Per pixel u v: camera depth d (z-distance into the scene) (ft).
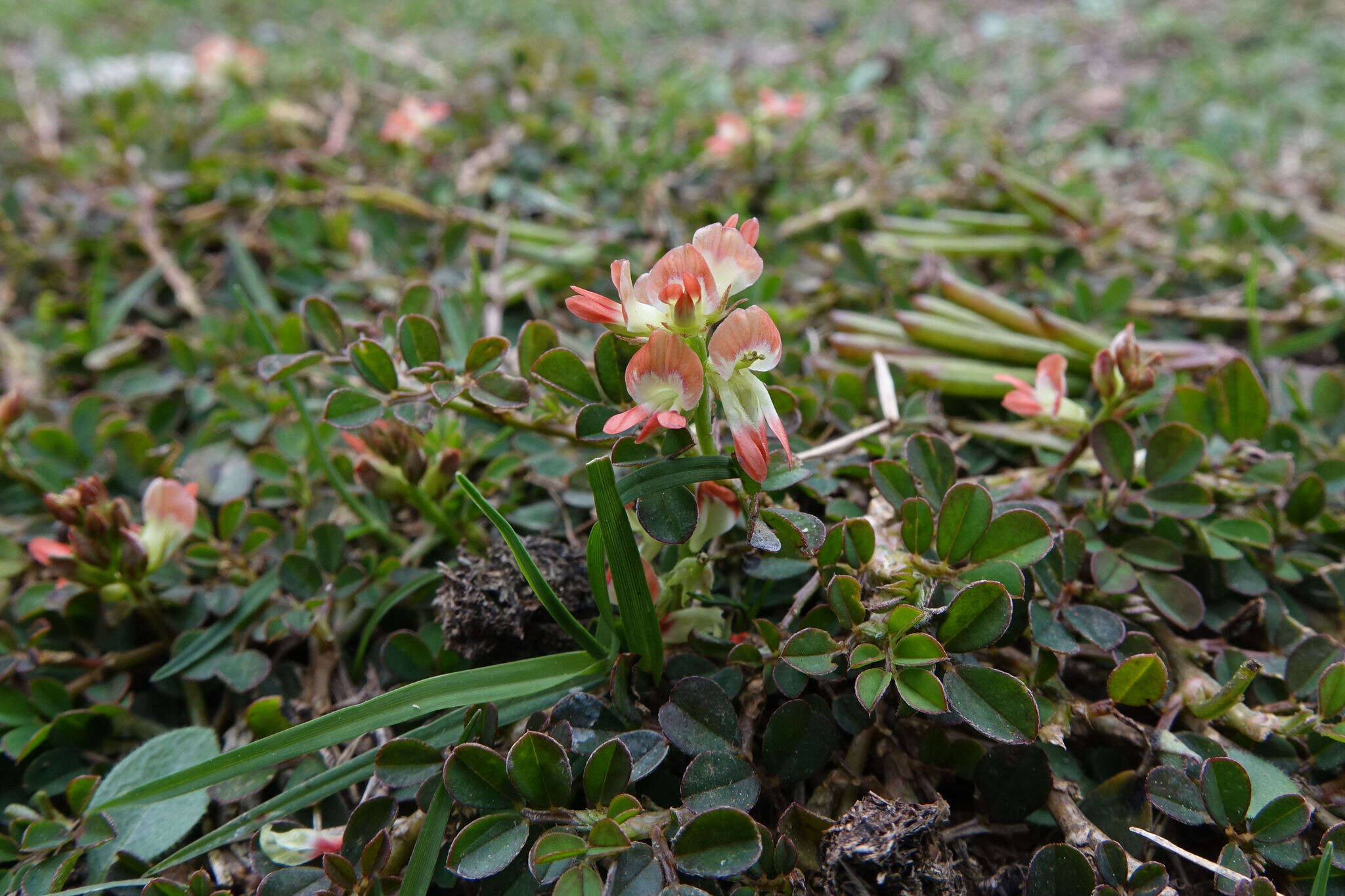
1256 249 0.83
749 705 0.46
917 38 1.64
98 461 0.62
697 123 1.11
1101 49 1.68
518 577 0.49
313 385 0.69
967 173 0.96
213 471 0.63
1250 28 1.76
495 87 1.21
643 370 0.40
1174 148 1.14
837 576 0.43
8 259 0.87
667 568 0.50
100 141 1.10
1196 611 0.47
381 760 0.43
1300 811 0.41
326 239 0.85
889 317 0.73
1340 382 0.61
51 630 0.55
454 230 0.80
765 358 0.41
